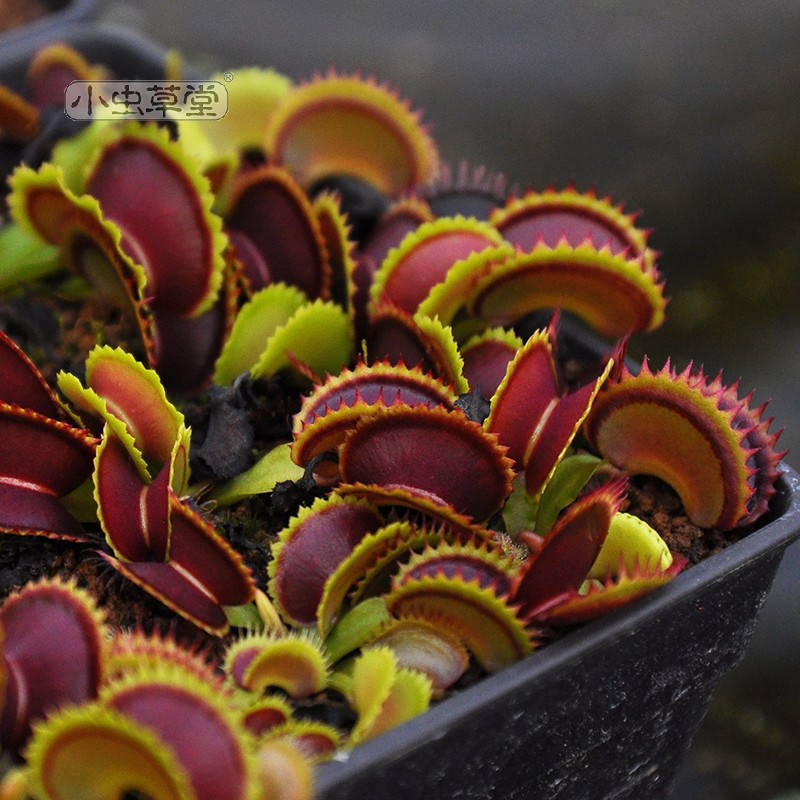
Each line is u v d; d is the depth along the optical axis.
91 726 0.43
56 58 0.57
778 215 0.85
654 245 0.82
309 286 0.51
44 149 0.53
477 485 0.47
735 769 0.60
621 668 0.47
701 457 0.48
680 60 0.98
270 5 1.00
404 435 0.47
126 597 0.47
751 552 0.47
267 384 0.50
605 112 0.92
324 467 0.48
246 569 0.46
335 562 0.47
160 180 0.50
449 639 0.46
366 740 0.45
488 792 0.46
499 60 0.97
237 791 0.43
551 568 0.46
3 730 0.45
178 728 0.43
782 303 0.79
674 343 0.76
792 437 0.70
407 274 0.50
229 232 0.52
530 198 0.51
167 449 0.48
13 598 0.45
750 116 0.92
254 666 0.45
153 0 0.99
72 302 0.52
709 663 0.48
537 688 0.46
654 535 0.47
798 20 1.03
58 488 0.48
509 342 0.49
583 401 0.47
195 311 0.50
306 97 0.53
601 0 1.05
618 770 0.48
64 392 0.48
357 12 1.01
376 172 0.54
